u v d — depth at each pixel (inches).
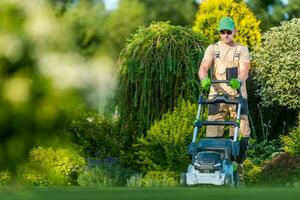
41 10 64.2
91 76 65.3
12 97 62.2
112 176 671.8
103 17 1501.0
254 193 99.5
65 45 64.7
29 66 63.1
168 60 767.1
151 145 666.2
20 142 63.1
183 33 784.3
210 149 451.5
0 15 62.7
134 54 775.1
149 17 1732.3
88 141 695.1
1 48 62.4
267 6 1663.4
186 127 657.6
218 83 498.6
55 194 93.7
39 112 63.1
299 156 637.3
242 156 499.5
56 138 65.1
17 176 70.4
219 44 514.9
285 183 605.6
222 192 104.0
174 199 87.8
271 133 1026.7
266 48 1016.2
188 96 762.2
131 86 773.3
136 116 773.9
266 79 1004.6
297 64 991.0
